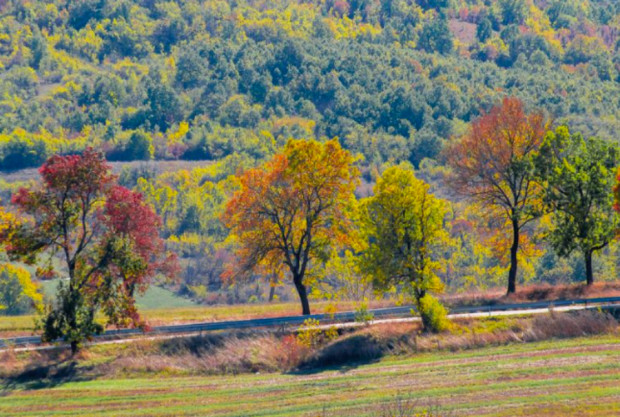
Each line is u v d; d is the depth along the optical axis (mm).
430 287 67188
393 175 68438
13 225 61969
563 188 75125
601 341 60062
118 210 63500
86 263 63125
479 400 49375
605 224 73938
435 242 70250
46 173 61188
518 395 49781
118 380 58906
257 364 61156
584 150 75188
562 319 63469
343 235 73688
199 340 63750
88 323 60688
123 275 63750
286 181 72812
